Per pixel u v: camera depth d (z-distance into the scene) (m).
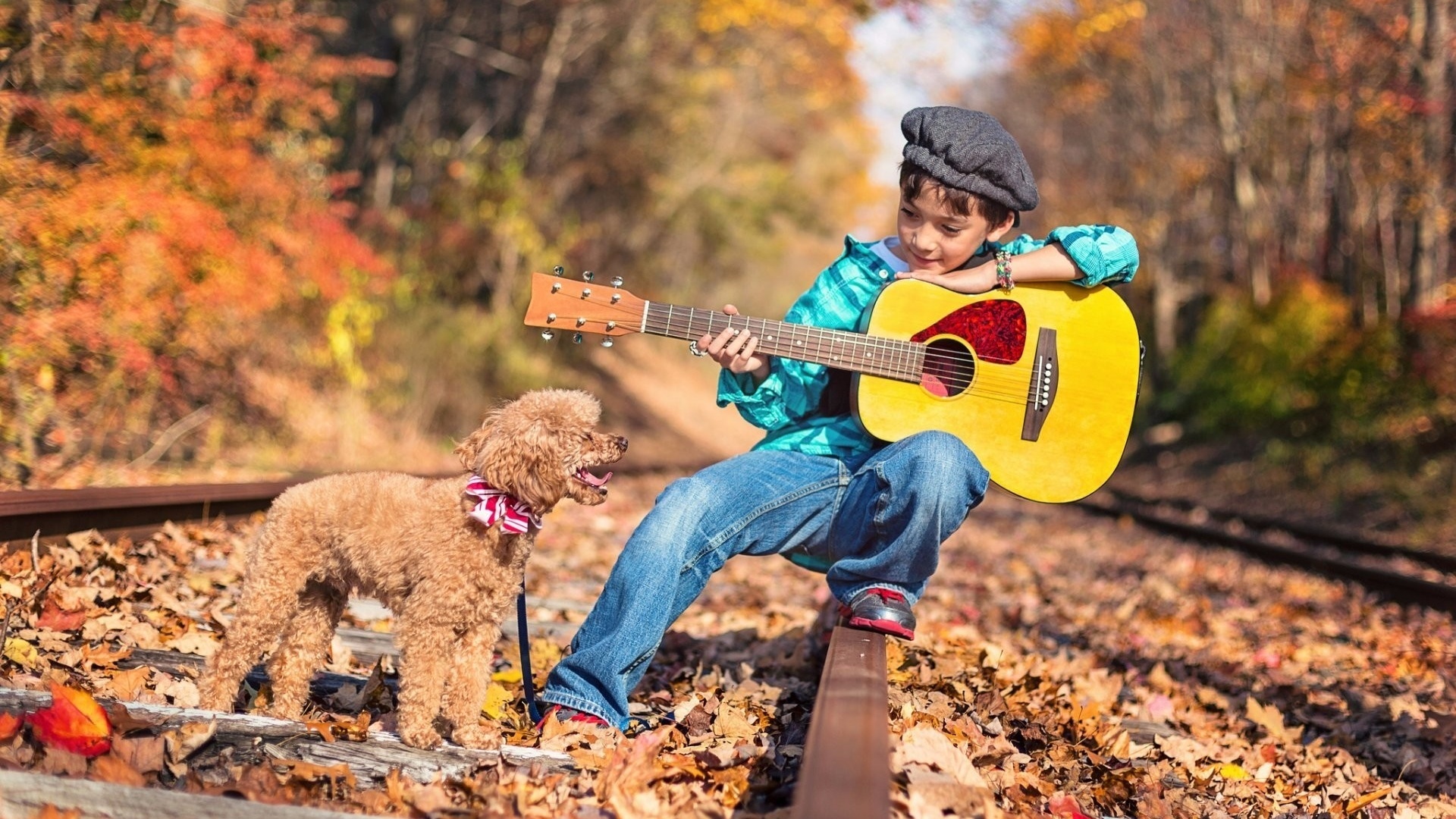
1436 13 19.00
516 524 3.36
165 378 11.41
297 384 13.89
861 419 4.13
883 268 4.33
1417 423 18.83
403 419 16.70
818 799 2.30
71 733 2.98
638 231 31.81
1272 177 26.08
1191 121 27.81
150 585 5.22
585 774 3.24
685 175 33.22
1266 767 4.39
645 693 4.47
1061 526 15.84
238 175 11.69
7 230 8.76
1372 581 9.67
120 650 4.19
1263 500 19.97
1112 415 4.24
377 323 16.89
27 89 9.88
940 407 4.18
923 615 6.90
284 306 13.55
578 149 28.33
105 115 9.88
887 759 2.61
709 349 4.00
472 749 3.35
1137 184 29.92
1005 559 11.34
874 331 4.14
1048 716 4.46
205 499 6.93
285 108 13.16
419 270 19.03
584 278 4.01
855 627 3.93
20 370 8.95
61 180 9.34
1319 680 6.22
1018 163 4.05
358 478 3.56
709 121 32.47
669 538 3.84
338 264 13.77
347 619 5.47
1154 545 13.50
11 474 8.35
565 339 26.47
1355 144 21.84
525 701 4.08
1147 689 5.60
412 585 3.44
